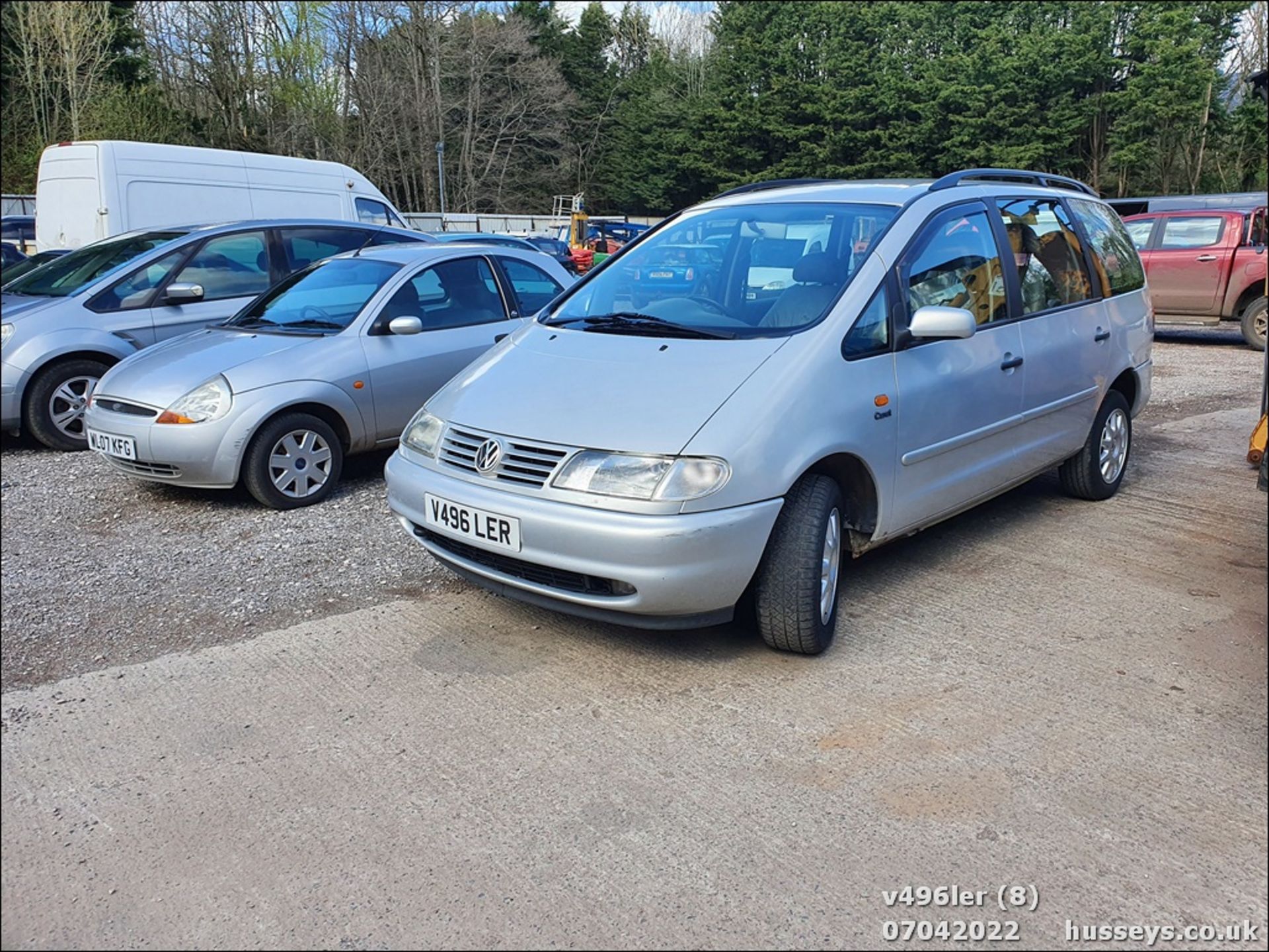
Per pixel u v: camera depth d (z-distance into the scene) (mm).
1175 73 37531
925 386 4000
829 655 3672
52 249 11555
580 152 54281
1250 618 3975
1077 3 41062
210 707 3344
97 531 5348
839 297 3850
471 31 47031
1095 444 5391
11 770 2986
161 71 37406
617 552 3205
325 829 2680
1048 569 4531
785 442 3395
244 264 8094
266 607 4207
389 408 6078
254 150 38188
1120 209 14961
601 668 3588
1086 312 5238
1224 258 12500
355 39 42906
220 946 2273
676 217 4953
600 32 56438
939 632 3863
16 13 29109
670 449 3268
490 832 2654
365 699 3383
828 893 2412
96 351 7426
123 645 3854
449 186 47312
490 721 3223
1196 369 10883
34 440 7867
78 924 2348
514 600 3744
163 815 2752
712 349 3713
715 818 2701
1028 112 40469
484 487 3520
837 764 2949
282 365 5691
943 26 45406
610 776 2902
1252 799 2766
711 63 51312
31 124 29891
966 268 4445
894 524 3963
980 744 3049
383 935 2297
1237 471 6238
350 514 5582
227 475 5520
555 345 4070
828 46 44594
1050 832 2631
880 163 42438
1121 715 3219
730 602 3373
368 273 6441
